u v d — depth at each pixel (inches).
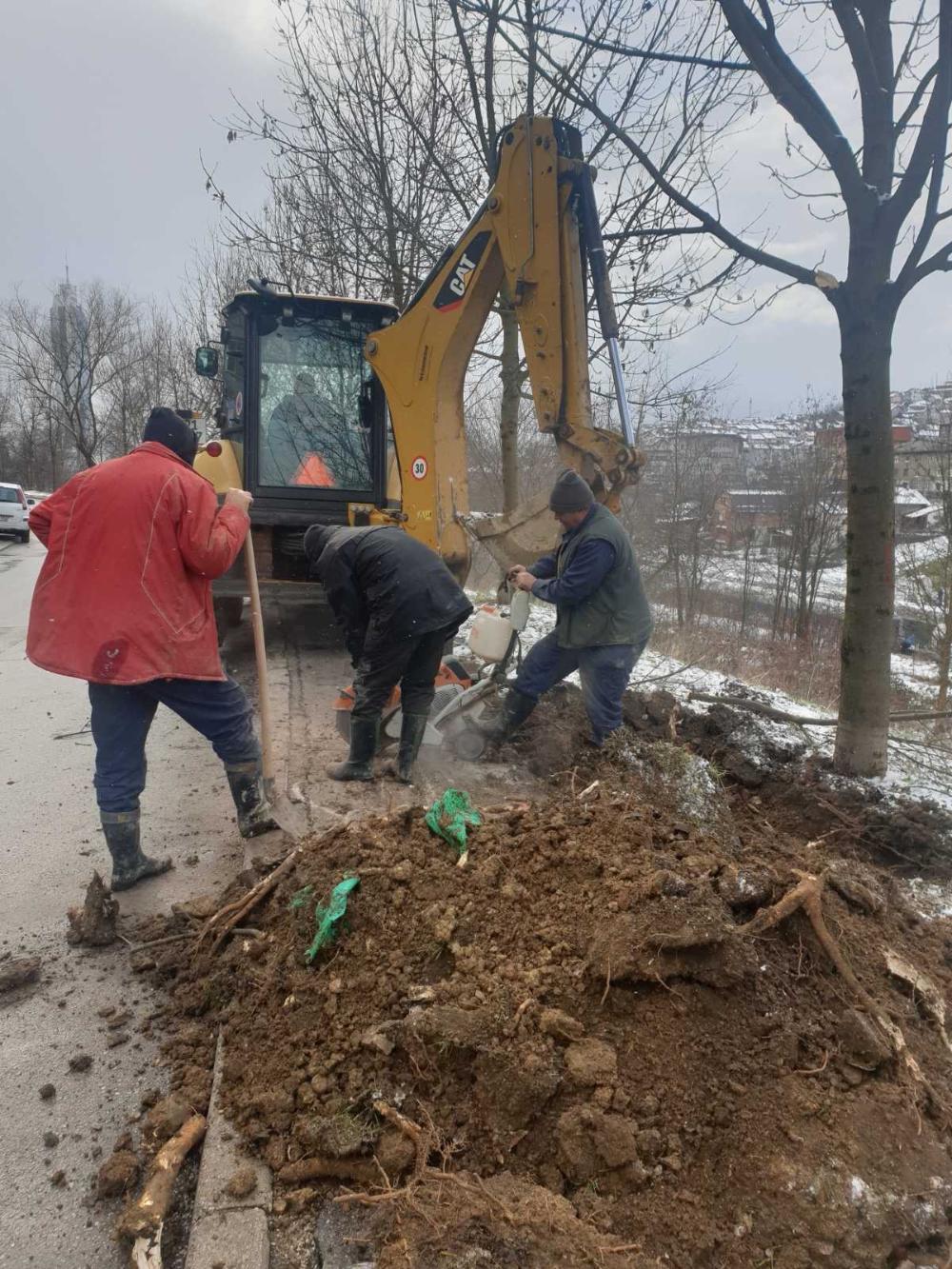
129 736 136.6
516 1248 70.6
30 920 132.4
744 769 187.0
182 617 133.0
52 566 128.1
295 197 399.2
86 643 126.0
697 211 170.7
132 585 127.4
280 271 442.3
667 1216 75.1
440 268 240.1
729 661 447.8
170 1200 82.7
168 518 129.9
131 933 128.0
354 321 287.0
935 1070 90.3
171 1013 110.8
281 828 153.6
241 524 141.3
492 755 193.6
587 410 217.3
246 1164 84.0
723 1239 73.5
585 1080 83.4
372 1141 83.3
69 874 146.9
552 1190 78.0
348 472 292.8
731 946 91.4
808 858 134.0
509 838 115.0
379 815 131.3
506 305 312.7
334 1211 79.4
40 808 174.9
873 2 153.6
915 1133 81.2
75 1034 107.3
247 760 148.6
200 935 120.4
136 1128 92.7
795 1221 73.9
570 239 212.2
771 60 153.4
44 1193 84.9
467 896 105.3
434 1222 73.2
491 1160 80.8
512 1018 89.3
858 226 161.5
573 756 188.1
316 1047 94.0
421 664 174.9
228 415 305.7
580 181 210.5
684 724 208.8
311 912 108.3
